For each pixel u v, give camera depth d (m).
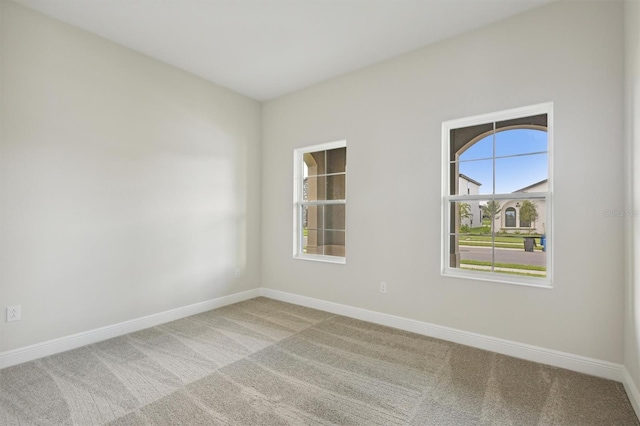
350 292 3.63
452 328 2.94
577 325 2.38
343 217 3.92
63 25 2.71
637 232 1.94
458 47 2.91
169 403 1.97
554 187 2.46
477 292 2.81
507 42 2.67
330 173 4.06
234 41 3.04
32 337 2.55
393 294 3.30
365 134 3.52
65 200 2.72
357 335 3.08
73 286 2.77
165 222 3.45
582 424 1.79
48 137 2.62
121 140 3.09
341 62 3.43
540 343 2.52
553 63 2.47
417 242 3.15
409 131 3.21
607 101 2.27
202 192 3.81
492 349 2.72
